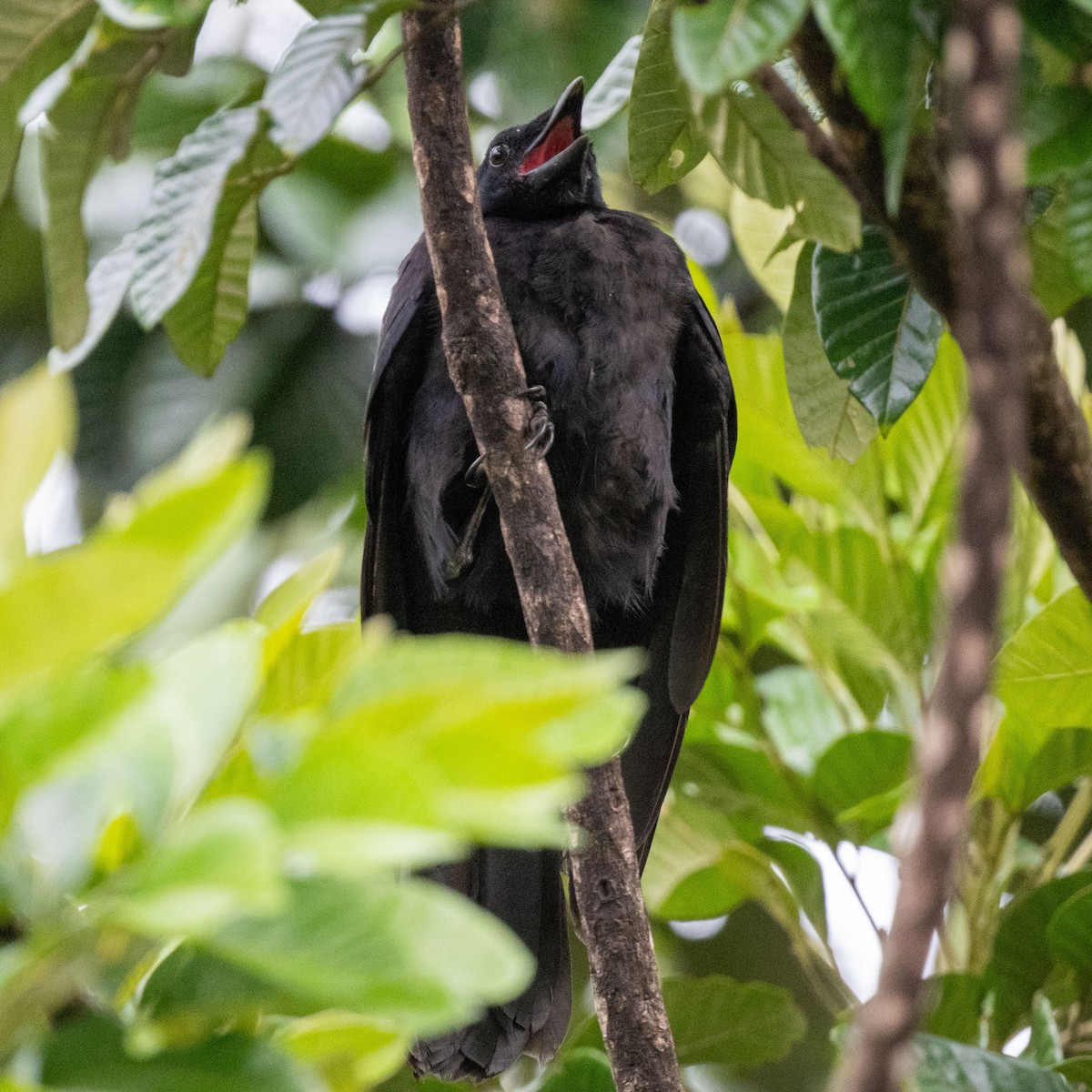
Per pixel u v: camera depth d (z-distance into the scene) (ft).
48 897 7.30
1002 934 20.47
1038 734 20.66
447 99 16.61
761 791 23.24
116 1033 7.40
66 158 14.73
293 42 13.42
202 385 31.53
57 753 6.97
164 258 13.03
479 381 16.79
